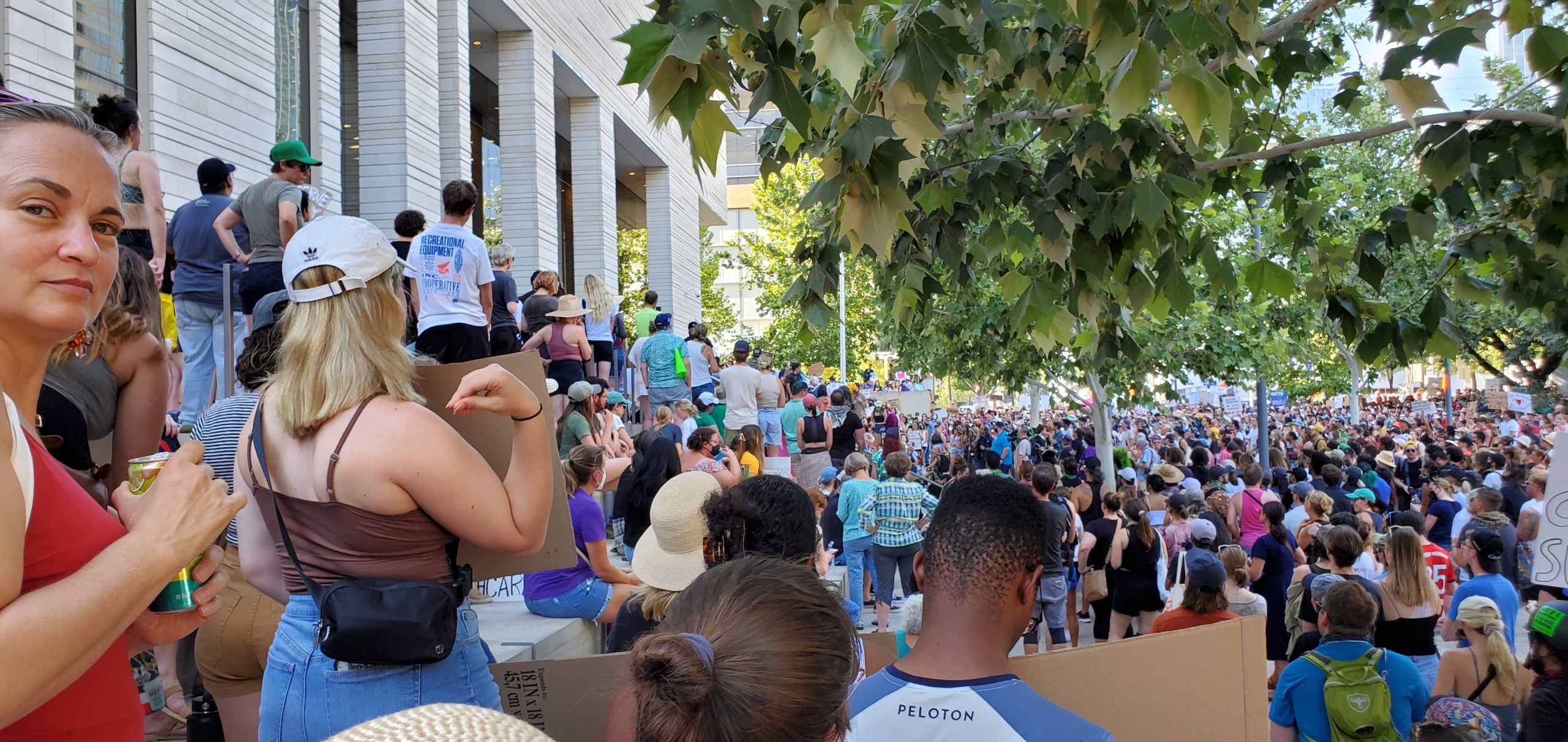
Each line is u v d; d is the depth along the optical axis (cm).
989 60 489
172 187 1030
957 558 220
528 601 526
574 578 520
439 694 228
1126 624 1013
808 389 1616
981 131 526
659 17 232
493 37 2002
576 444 950
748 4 214
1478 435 3291
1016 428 4366
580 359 1134
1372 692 509
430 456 219
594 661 295
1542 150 447
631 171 3162
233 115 1144
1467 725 474
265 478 229
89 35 929
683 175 3341
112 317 292
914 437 2991
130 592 135
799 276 506
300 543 224
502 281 1013
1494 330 2402
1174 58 346
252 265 638
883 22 331
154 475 178
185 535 143
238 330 655
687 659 133
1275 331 1789
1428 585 713
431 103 1603
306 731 223
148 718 395
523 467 234
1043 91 497
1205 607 723
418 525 224
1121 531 1009
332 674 221
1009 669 234
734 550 308
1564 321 523
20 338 156
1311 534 1058
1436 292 498
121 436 299
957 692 212
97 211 159
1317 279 521
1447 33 394
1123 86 299
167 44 1027
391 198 1497
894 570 1094
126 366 297
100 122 606
